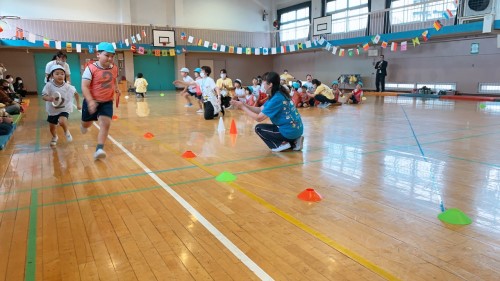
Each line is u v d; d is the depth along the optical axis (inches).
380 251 73.0
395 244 75.9
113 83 150.4
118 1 684.7
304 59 780.6
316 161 145.3
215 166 139.2
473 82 497.4
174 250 74.2
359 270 66.0
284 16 800.3
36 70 677.3
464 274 64.4
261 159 149.8
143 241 78.2
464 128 224.5
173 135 208.4
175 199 103.7
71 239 79.6
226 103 359.3
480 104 392.2
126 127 239.5
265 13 821.2
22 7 614.2
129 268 67.6
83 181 121.2
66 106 178.9
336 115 299.3
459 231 82.0
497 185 113.9
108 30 674.8
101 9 673.6
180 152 163.8
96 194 108.4
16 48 641.0
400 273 64.9
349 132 212.4
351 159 147.9
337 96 414.9
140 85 538.0
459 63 511.2
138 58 751.1
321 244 76.1
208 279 63.7
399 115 296.0
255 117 159.0
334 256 71.1
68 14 649.0
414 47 565.6
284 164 141.2
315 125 241.9
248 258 70.7
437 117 280.1
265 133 161.3
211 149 169.9
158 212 94.1
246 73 855.7
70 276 65.1
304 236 79.8
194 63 796.6
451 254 71.6
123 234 81.7
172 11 729.0
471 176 123.5
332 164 140.4
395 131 215.2
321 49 704.4
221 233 81.7
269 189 111.8
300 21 757.9
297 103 370.9
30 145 179.8
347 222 87.1
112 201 102.5
